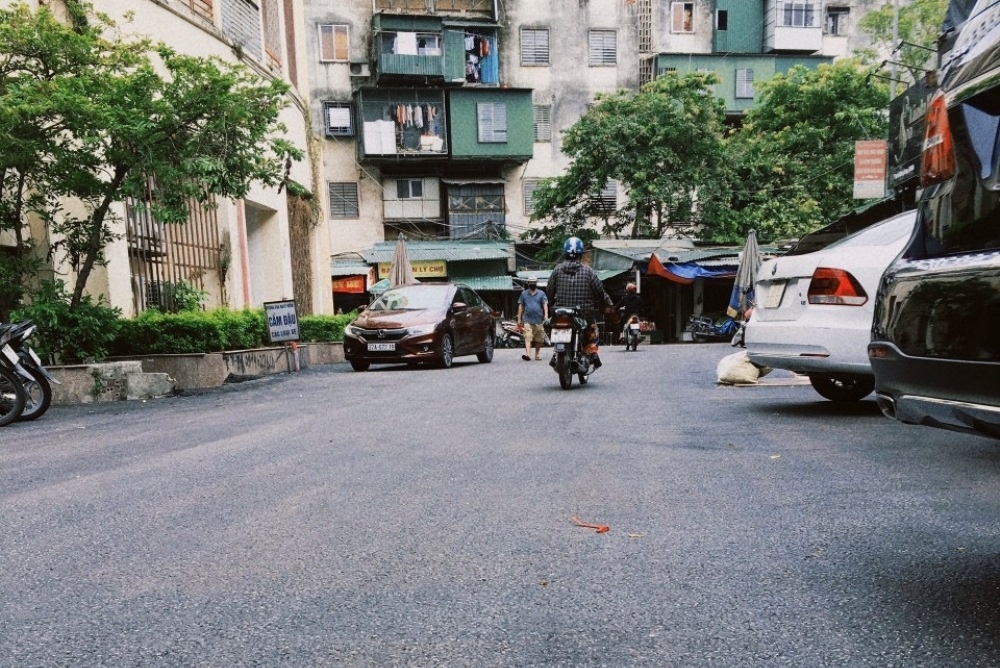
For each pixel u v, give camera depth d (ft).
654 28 114.21
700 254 85.97
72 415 23.66
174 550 9.73
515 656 6.68
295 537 10.19
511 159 107.14
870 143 58.39
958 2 48.55
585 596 8.03
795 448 15.61
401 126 104.12
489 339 49.39
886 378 8.99
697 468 13.96
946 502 11.41
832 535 9.97
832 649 6.73
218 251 43.21
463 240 106.93
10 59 25.32
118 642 7.06
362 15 105.91
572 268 28.81
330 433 18.71
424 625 7.35
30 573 8.95
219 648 6.91
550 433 18.07
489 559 9.22
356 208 106.83
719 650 6.75
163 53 26.61
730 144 98.43
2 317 27.55
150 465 15.19
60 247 30.35
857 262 17.72
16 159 24.44
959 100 8.46
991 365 7.38
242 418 22.03
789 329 18.54
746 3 115.24
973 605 7.63
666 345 75.00
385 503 11.87
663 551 9.44
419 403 24.52
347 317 55.21
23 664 6.64
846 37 117.50
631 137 91.91
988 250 7.86
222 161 26.50
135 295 35.37
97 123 23.85
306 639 7.07
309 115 62.75
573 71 111.55
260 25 51.78
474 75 107.65
